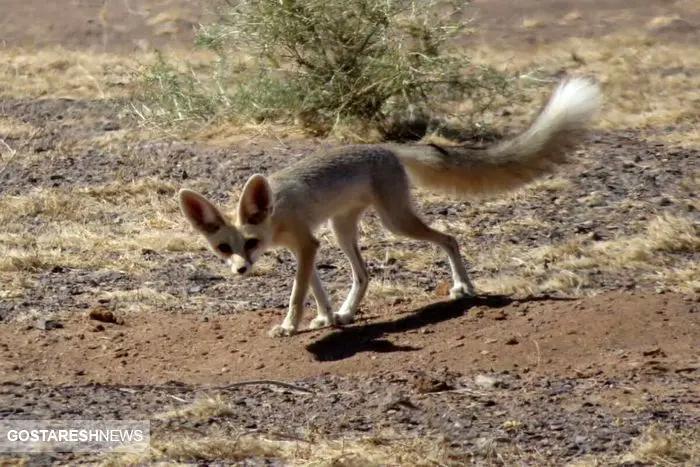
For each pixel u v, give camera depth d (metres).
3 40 37.25
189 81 23.56
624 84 26.97
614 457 8.03
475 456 8.15
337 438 8.57
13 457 8.30
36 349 11.14
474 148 12.13
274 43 22.23
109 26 38.34
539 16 38.44
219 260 14.44
